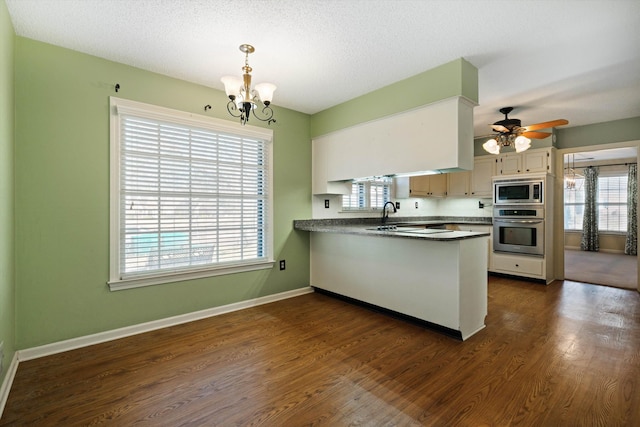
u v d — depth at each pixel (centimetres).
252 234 361
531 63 275
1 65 185
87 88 257
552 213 481
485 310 296
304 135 412
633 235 739
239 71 289
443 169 289
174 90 302
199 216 319
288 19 212
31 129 234
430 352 241
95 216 262
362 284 350
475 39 236
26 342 233
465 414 169
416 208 586
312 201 420
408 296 303
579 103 375
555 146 487
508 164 517
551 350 243
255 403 180
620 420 163
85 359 233
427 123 291
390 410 173
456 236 272
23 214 231
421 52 255
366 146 348
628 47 248
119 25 218
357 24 217
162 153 296
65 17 209
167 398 185
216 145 330
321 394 188
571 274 526
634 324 297
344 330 286
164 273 294
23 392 191
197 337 272
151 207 290
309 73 294
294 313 334
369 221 496
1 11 183
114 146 269
